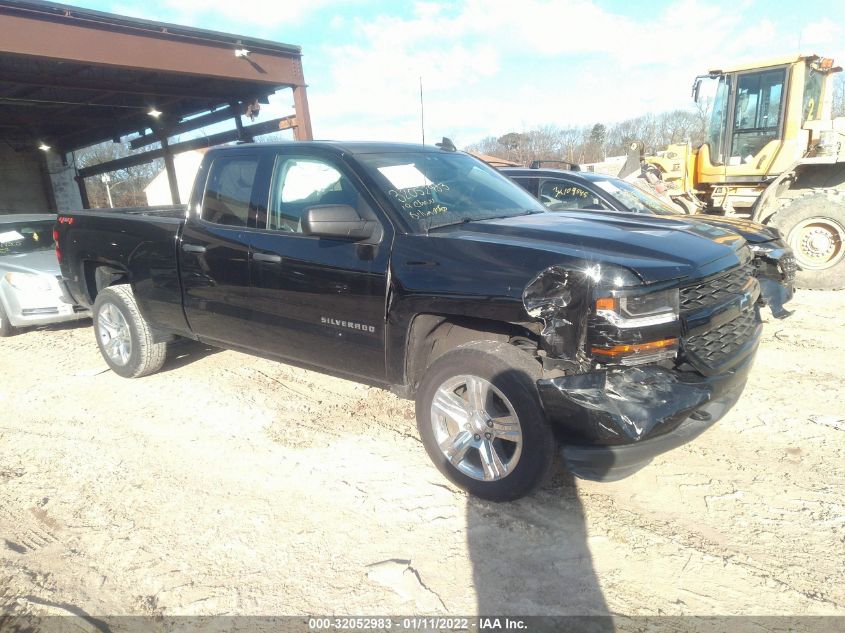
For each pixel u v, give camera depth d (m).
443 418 3.26
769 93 9.13
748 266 3.44
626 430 2.53
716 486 3.25
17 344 6.48
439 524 2.97
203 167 4.44
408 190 3.57
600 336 2.65
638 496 3.18
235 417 4.34
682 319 2.78
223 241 4.15
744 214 9.89
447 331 3.42
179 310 4.59
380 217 3.43
